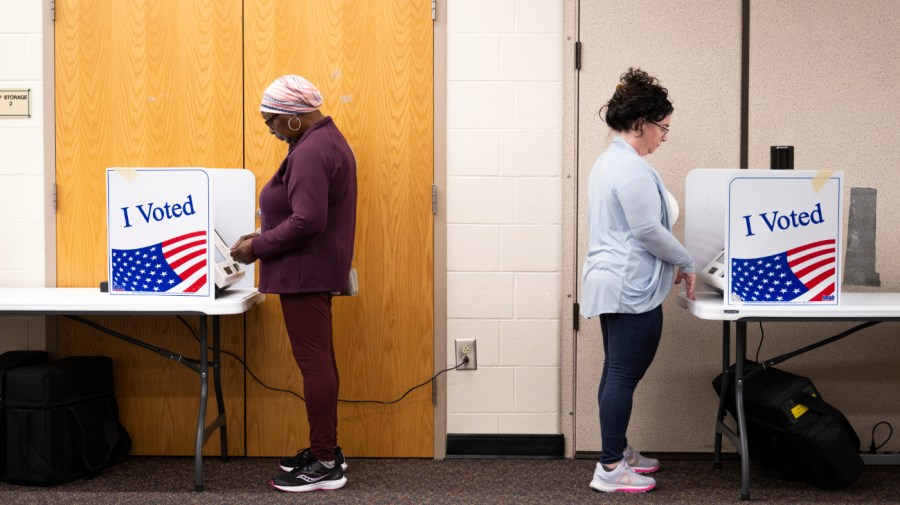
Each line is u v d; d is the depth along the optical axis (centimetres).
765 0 297
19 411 268
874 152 299
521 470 292
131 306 256
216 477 282
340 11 299
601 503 254
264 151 303
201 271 262
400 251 304
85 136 303
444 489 270
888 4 296
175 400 306
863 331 303
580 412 306
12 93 302
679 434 305
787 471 274
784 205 252
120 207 265
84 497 260
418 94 301
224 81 301
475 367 306
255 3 299
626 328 252
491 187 303
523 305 305
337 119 301
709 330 304
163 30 300
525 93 302
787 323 304
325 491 267
